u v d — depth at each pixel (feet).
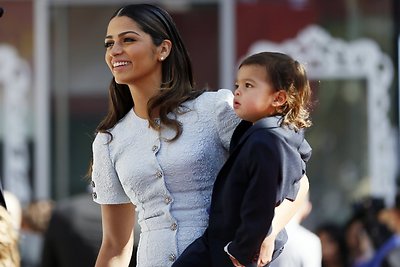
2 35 80.43
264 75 36.35
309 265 50.57
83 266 56.54
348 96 79.56
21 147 80.79
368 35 79.46
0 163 80.84
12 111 80.79
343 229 74.43
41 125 80.59
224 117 38.04
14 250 38.29
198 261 36.76
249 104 36.45
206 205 38.06
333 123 79.66
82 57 80.59
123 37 38.34
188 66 39.19
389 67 79.41
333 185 79.71
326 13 79.46
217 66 79.51
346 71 79.41
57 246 56.90
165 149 38.11
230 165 36.27
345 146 79.66
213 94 38.68
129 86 38.93
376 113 79.71
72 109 80.59
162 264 37.83
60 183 80.64
